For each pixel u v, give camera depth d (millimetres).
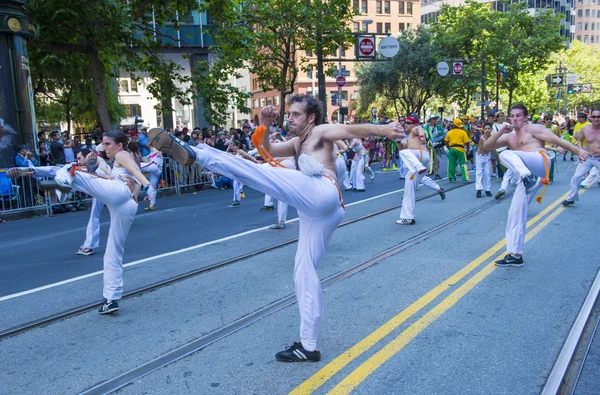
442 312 4691
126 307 5176
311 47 21391
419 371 3602
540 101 50188
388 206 10875
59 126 28359
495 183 14438
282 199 3447
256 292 5473
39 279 6297
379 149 22453
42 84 21969
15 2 12039
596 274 5703
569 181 13758
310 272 3721
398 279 5723
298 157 3852
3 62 12000
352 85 64375
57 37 15727
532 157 5828
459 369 3613
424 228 8414
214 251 7344
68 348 4246
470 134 19609
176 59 26984
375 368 3666
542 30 37344
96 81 16688
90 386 3590
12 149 11898
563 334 4152
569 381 3436
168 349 4145
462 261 6352
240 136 18328
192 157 3217
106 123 16859
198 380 3594
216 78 19297
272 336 4312
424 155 8812
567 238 7348
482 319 4508
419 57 38469
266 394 3367
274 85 23969
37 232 9500
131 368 3834
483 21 36938
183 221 9992
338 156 5918
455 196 12000
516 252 6070
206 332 4457
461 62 29422
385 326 4406
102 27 15023
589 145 9398
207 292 5543
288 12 20516
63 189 4773
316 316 3736
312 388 3416
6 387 3613
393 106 47250
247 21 20516
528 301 4922
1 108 11906
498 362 3701
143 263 6797
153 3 17062
